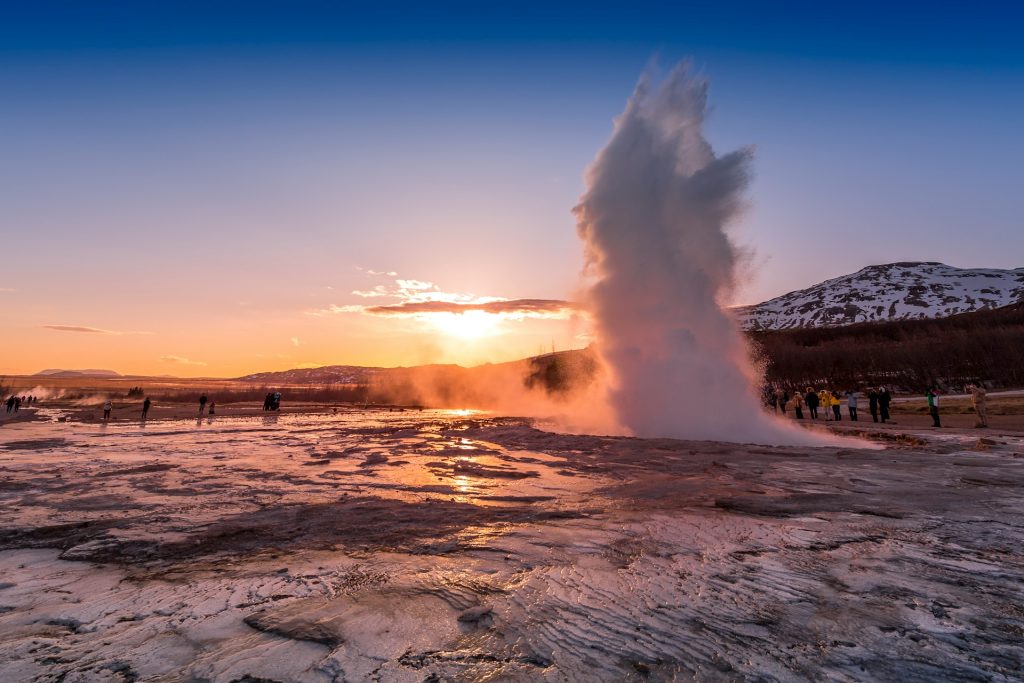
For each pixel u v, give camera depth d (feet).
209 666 7.30
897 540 13.47
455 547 13.37
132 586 10.75
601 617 8.96
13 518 16.92
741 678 6.91
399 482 23.77
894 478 23.02
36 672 7.13
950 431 46.93
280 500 19.77
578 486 22.39
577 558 12.31
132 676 7.04
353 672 7.14
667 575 11.06
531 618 8.94
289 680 6.95
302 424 75.51
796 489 20.75
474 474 25.96
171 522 16.38
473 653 7.72
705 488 21.08
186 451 38.11
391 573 11.42
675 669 7.16
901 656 7.47
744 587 10.32
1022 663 7.21
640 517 16.42
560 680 6.91
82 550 13.41
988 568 11.26
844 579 10.69
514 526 15.53
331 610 9.36
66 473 27.09
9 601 9.91
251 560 12.50
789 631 8.34
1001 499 18.34
